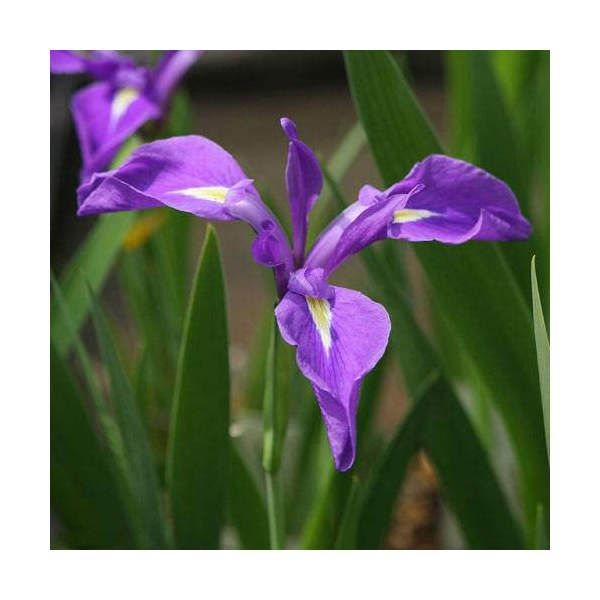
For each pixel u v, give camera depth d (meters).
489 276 0.76
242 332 1.39
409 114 0.75
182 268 0.90
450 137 0.91
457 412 0.77
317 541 0.77
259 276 1.58
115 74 0.87
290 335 0.68
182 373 0.74
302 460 0.86
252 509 0.80
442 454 0.77
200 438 0.75
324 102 2.15
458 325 0.77
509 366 0.77
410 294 0.87
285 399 0.73
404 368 0.79
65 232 1.41
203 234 1.51
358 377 0.67
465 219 0.71
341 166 0.91
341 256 0.70
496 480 0.78
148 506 0.76
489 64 0.81
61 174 1.41
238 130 2.02
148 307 0.90
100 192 0.69
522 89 0.87
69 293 0.84
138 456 0.75
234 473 0.79
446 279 0.76
